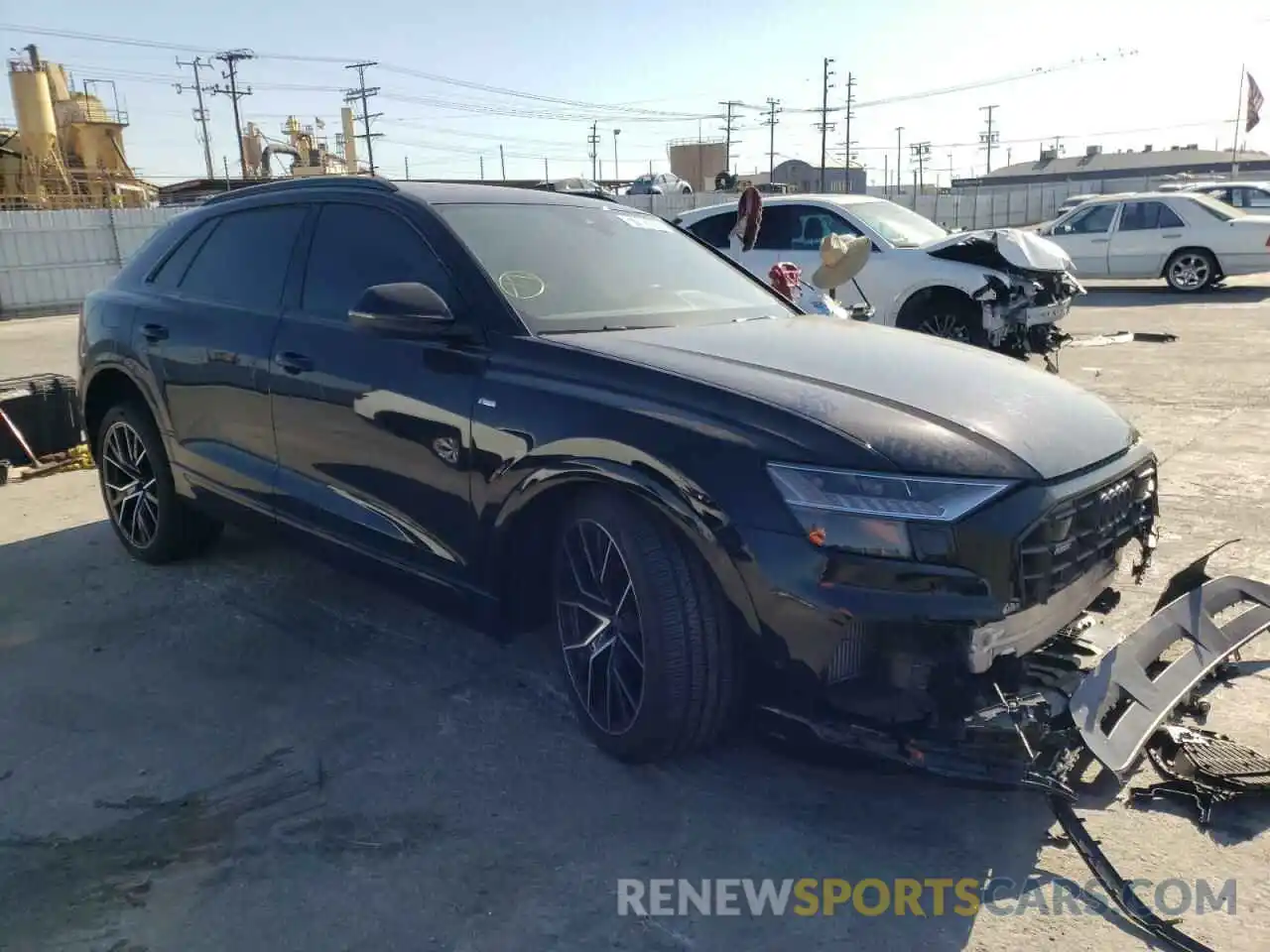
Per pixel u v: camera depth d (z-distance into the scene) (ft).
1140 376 29.96
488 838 8.97
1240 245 52.37
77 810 9.51
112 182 126.62
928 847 8.77
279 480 12.95
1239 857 8.48
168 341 14.49
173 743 10.71
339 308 12.26
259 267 13.69
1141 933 7.66
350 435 11.73
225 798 9.66
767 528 8.27
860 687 8.35
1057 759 8.38
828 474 8.14
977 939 7.66
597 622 10.07
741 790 9.62
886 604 7.95
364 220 12.46
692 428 8.79
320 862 8.68
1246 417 24.02
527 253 11.73
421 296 10.43
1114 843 8.70
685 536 8.97
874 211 34.73
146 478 16.02
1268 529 16.21
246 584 15.24
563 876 8.46
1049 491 8.34
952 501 7.98
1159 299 51.98
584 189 16.94
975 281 30.58
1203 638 10.50
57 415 24.04
